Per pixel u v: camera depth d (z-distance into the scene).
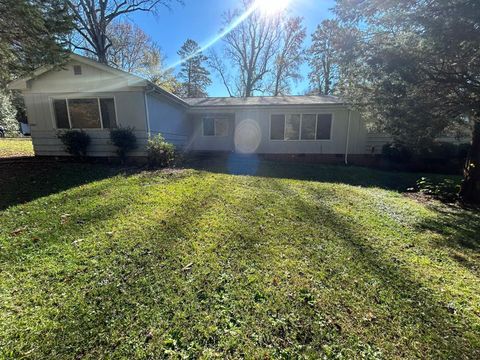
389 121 6.68
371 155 12.30
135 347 1.85
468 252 3.62
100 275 2.66
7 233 3.57
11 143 14.38
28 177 6.56
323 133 12.43
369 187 7.63
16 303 2.24
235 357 1.81
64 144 9.33
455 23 4.22
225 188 6.18
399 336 2.06
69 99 9.41
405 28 5.28
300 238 3.71
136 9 19.39
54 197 5.06
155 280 2.60
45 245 3.24
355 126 12.16
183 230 3.75
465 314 2.34
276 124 12.72
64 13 6.80
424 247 3.72
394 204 5.79
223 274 2.75
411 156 10.86
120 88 9.17
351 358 1.84
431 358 1.87
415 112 5.81
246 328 2.06
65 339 1.89
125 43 25.62
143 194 5.36
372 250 3.49
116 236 3.49
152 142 8.87
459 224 4.77
